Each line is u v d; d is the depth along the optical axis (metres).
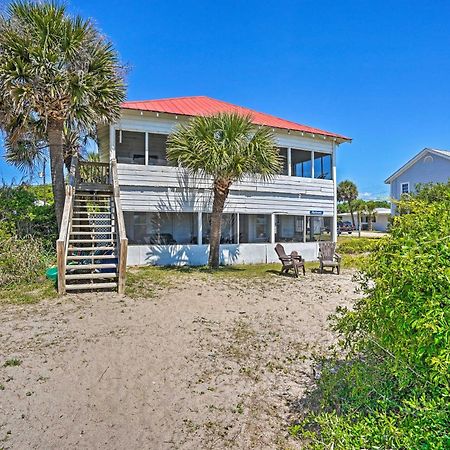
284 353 5.30
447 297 2.16
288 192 16.52
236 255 15.48
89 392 4.02
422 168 26.36
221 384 4.29
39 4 9.88
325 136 17.03
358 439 2.00
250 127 12.20
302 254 16.98
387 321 2.51
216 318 7.05
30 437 3.19
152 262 13.92
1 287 8.91
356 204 49.59
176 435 3.27
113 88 10.80
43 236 12.07
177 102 16.59
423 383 2.31
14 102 9.54
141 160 13.95
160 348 5.38
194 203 14.60
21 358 4.92
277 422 3.50
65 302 7.85
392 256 2.57
